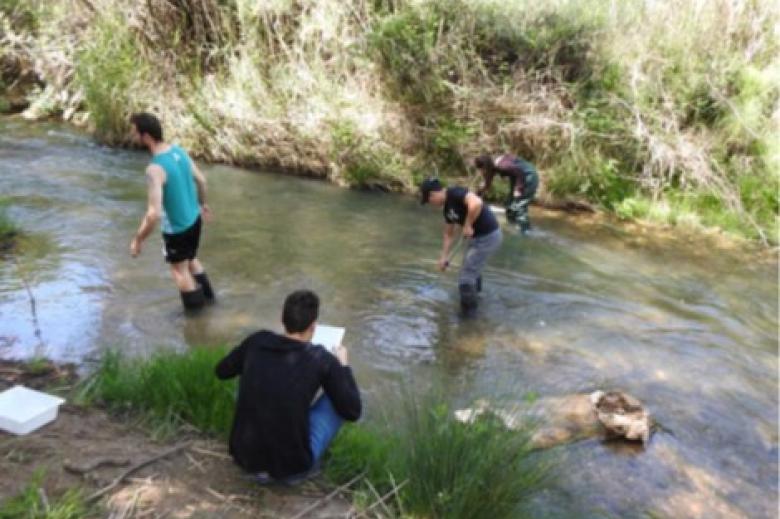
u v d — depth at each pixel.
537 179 8.83
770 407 5.14
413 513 3.37
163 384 4.15
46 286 6.21
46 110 13.83
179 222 5.59
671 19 10.78
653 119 10.24
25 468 3.40
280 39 11.63
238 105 11.39
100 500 3.22
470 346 5.76
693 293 7.37
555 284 7.34
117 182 9.70
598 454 4.33
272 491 3.44
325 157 10.98
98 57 12.20
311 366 3.37
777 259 8.64
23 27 14.70
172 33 12.27
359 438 3.84
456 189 6.20
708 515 3.90
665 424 4.78
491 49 11.01
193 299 5.90
